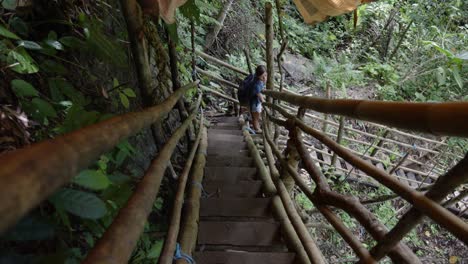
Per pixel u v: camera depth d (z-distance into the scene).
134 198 0.95
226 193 2.86
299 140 2.23
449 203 1.59
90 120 1.21
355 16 2.29
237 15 7.13
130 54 2.78
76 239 1.40
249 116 6.03
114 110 2.42
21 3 1.65
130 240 0.78
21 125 1.10
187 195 2.42
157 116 1.42
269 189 2.73
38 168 0.45
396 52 8.52
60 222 1.28
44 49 1.49
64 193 0.88
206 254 1.95
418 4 7.94
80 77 2.06
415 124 0.81
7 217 0.38
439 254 4.76
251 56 7.59
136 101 2.90
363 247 1.20
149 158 2.84
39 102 1.26
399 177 5.45
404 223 0.93
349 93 7.63
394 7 9.01
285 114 2.61
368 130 6.69
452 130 0.68
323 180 1.74
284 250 2.20
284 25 8.62
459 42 7.19
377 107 1.03
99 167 1.37
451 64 6.43
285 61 8.07
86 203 0.89
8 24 1.52
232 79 7.06
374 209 4.96
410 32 8.52
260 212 2.50
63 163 0.51
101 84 2.23
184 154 3.67
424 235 4.96
